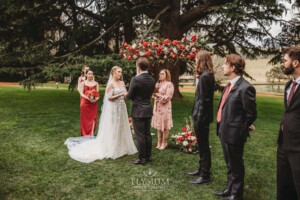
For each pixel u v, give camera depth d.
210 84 4.11
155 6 13.48
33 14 13.16
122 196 3.95
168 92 6.07
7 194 3.91
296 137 2.93
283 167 3.14
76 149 5.71
